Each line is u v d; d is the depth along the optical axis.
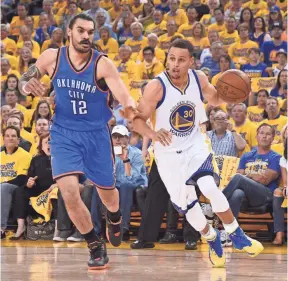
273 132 13.91
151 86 8.76
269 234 13.93
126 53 20.88
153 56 20.22
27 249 12.47
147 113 8.73
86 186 14.02
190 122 8.91
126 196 13.90
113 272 8.70
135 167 14.09
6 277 8.10
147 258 10.79
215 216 13.18
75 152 8.45
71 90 8.33
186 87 8.86
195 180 8.85
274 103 15.70
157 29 24.30
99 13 23.92
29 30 24.33
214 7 24.23
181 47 8.71
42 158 14.91
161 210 12.73
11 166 15.07
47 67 8.43
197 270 8.99
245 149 14.65
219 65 19.86
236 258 10.79
